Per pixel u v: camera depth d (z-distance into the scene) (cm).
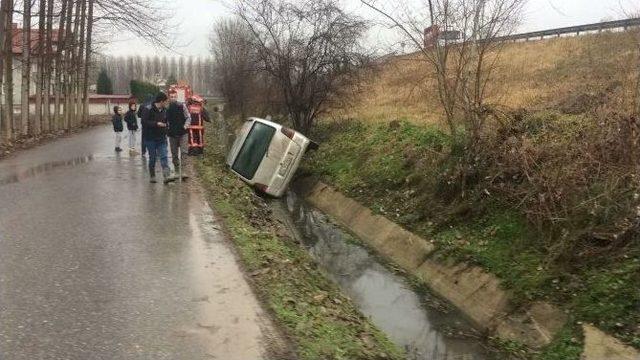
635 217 784
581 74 1764
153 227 818
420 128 1644
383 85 2766
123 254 688
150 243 739
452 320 841
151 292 573
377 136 1792
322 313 609
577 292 748
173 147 1252
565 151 950
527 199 960
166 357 445
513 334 763
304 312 584
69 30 2603
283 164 1527
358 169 1670
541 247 879
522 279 834
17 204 941
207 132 3253
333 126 2281
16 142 1941
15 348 442
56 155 1645
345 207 1497
